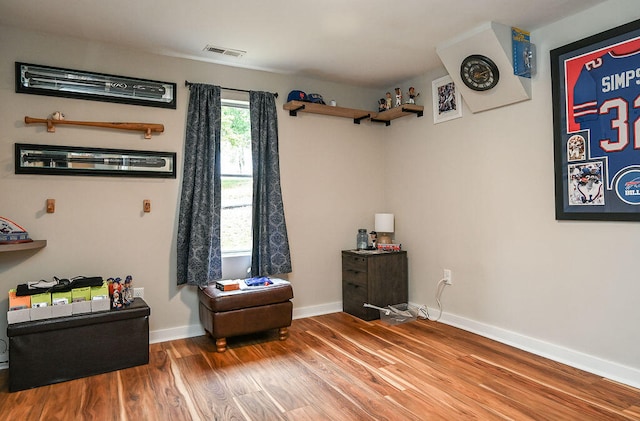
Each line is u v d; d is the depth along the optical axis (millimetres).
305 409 2180
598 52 2529
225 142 3697
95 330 2656
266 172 3736
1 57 2812
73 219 3010
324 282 4141
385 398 2293
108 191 3131
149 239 3277
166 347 3170
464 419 2064
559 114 2748
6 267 2809
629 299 2436
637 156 2361
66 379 2562
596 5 2570
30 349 2469
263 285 3305
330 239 4168
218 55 3393
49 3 2506
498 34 2811
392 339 3305
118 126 3107
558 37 2791
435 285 3836
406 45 3219
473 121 3434
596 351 2600
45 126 2930
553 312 2846
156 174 3279
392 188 4375
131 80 3205
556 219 2799
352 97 4309
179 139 3391
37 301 2543
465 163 3514
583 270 2666
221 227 3664
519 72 2875
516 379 2518
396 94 4082
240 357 2939
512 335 3125
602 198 2529
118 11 2617
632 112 2379
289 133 3924
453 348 3074
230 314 3061
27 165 2855
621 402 2217
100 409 2201
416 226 4059
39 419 2104
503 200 3189
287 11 2631
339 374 2621
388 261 3988
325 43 3166
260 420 2072
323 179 4121
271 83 3836
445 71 3725
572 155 2678
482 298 3373
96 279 2816
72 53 3020
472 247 3459
